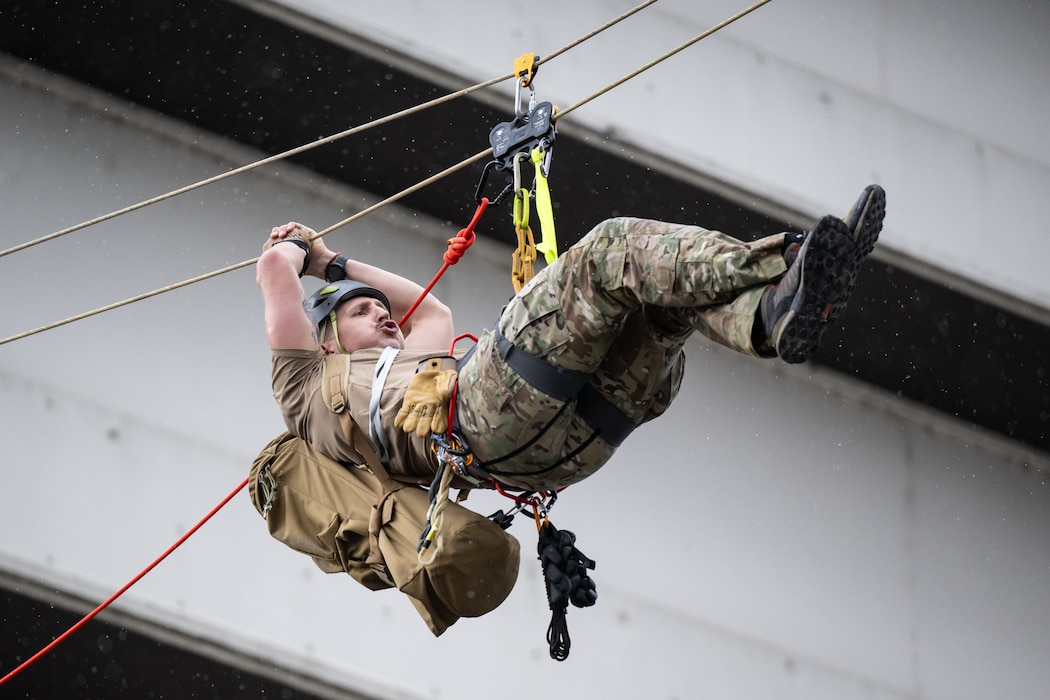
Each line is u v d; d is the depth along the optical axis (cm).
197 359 3142
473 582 1507
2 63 3253
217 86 3228
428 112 3172
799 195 3244
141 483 3003
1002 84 3572
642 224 1353
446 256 1819
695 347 3512
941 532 3562
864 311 3509
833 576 3388
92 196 3222
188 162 3306
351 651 2977
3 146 3206
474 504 3189
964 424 3759
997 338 3553
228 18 3052
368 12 3059
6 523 2909
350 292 1756
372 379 1595
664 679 3134
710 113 3228
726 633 3228
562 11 3198
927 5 3547
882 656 3338
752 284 1267
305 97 3216
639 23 3241
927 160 3416
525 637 3084
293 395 1659
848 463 3550
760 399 3525
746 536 3350
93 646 3009
